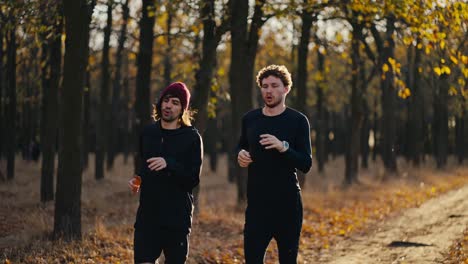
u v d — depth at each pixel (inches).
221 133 1953.7
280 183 188.2
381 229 459.2
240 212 508.4
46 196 523.2
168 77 740.7
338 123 1908.2
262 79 193.2
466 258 314.0
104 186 698.8
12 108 685.9
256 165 191.0
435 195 691.4
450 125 1501.0
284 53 928.3
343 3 446.6
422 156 1291.8
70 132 330.0
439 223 474.9
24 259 287.4
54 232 332.8
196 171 190.2
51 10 371.2
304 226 455.5
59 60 521.7
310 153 191.2
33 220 386.0
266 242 190.7
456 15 338.0
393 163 942.4
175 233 186.7
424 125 1227.2
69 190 330.6
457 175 1005.2
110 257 304.5
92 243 331.6
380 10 404.5
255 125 193.8
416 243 388.2
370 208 586.9
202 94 495.5
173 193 187.6
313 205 577.9
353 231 451.5
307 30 666.8
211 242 370.9
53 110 522.6
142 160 194.5
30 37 502.6
